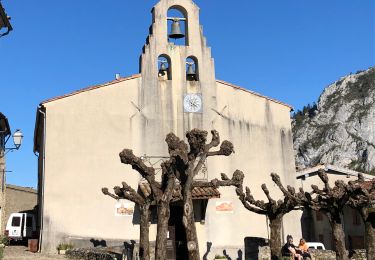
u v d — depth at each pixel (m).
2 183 27.94
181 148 11.69
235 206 23.89
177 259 22.17
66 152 22.34
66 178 22.09
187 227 11.12
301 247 16.81
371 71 131.38
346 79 135.00
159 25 25.06
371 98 121.31
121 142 23.06
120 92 23.64
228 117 25.03
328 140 120.06
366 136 113.75
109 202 22.23
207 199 22.64
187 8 25.72
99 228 21.89
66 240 21.45
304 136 127.75
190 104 24.47
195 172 11.69
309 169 29.62
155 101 24.02
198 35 25.55
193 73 25.17
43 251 21.17
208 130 24.44
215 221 23.31
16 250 23.05
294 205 17.64
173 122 24.02
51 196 21.78
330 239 28.53
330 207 16.59
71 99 22.95
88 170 22.39
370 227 16.14
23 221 32.56
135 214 22.38
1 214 27.78
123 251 17.34
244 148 24.94
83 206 21.97
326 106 131.75
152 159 23.17
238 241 23.41
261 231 24.00
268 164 25.25
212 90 25.06
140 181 22.67
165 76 25.19
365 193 16.02
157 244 11.24
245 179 24.50
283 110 26.52
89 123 22.91
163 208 11.47
